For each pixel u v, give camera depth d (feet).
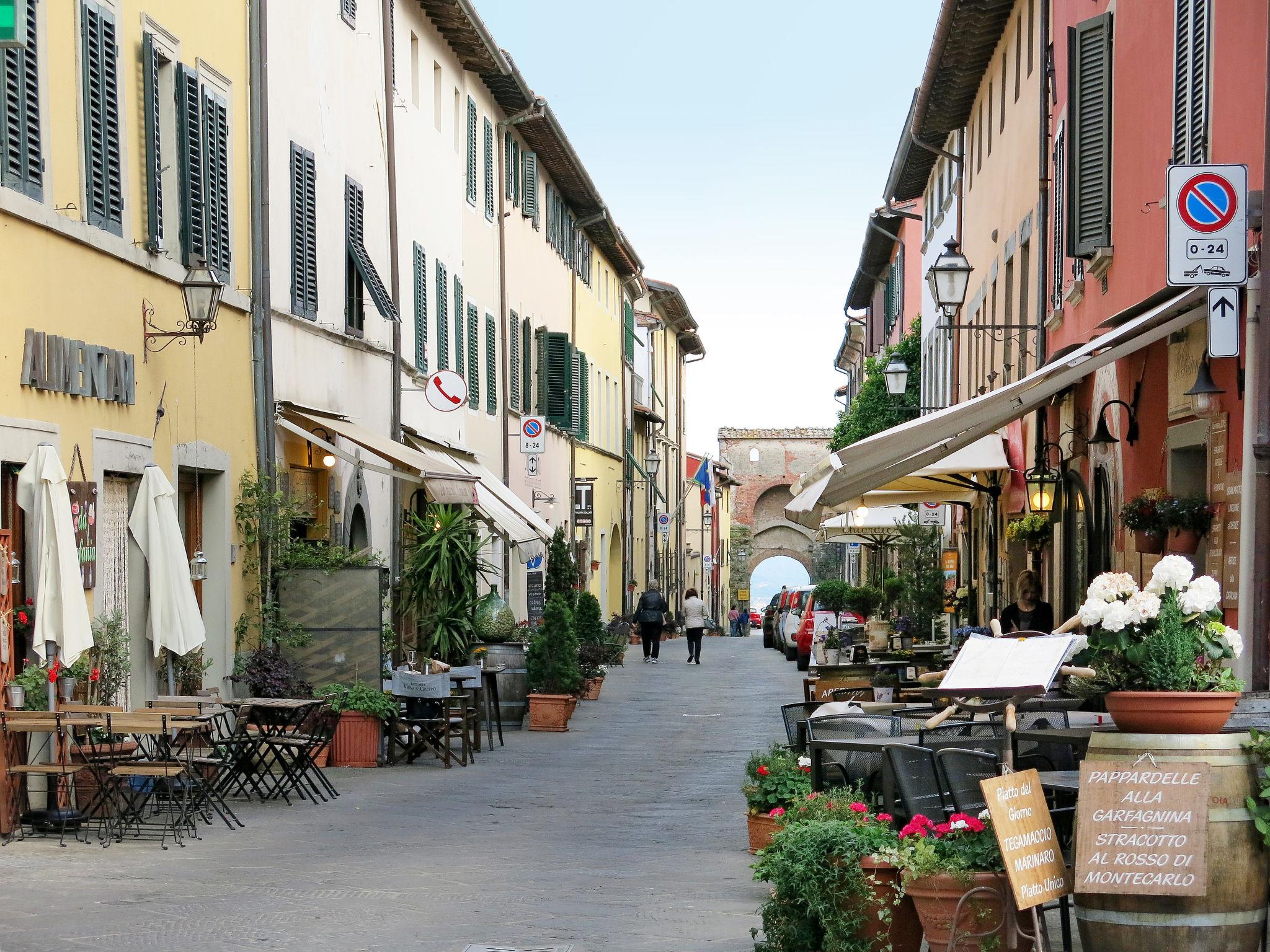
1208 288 35.50
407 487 81.71
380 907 29.96
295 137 63.36
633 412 183.01
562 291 136.98
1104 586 22.33
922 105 100.78
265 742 46.50
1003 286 83.71
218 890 31.50
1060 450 62.75
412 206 84.23
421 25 87.56
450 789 50.60
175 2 50.93
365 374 73.00
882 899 23.56
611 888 32.40
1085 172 54.29
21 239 39.29
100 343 44.14
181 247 50.80
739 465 301.63
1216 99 39.14
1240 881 21.52
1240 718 25.40
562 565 103.60
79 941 26.40
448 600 70.23
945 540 122.83
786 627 138.72
